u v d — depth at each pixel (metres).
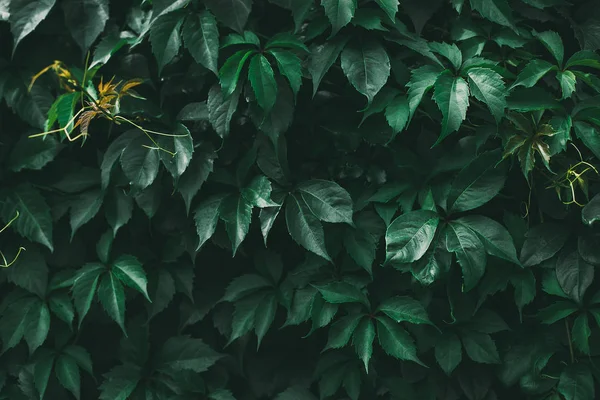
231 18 1.52
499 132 1.54
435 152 1.58
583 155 1.57
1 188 1.62
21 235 1.60
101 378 1.67
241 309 1.61
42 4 1.57
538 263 1.57
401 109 1.52
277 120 1.53
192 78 1.59
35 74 1.61
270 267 1.62
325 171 1.60
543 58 1.60
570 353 1.60
